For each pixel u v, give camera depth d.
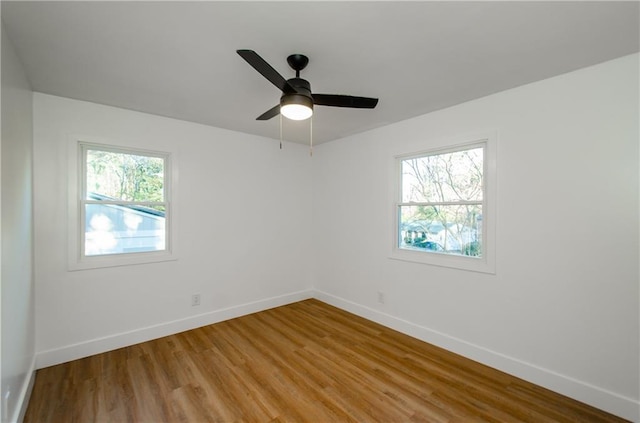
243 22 1.54
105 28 1.59
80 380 2.27
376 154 3.51
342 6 1.41
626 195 1.90
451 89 2.39
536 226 2.26
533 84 2.27
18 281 1.82
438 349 2.81
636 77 1.86
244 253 3.72
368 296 3.59
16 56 1.81
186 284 3.24
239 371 2.41
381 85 2.31
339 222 4.01
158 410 1.95
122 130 2.83
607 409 1.94
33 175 2.38
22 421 1.82
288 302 4.17
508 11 1.45
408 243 3.26
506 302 2.42
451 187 2.88
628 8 1.42
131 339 2.88
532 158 2.28
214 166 3.45
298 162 4.29
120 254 2.89
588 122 2.03
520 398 2.08
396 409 1.97
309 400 2.06
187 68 2.04
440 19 1.51
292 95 1.79
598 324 2.00
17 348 1.79
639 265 1.86
